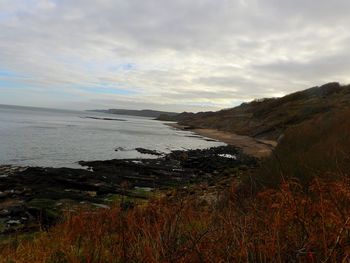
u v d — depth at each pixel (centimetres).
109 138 5666
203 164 2934
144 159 3175
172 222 354
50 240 446
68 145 4216
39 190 1720
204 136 7362
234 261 257
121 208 458
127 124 12150
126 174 2300
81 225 445
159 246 294
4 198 1572
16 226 1050
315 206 275
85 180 2003
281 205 273
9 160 2902
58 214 1086
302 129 1402
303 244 248
